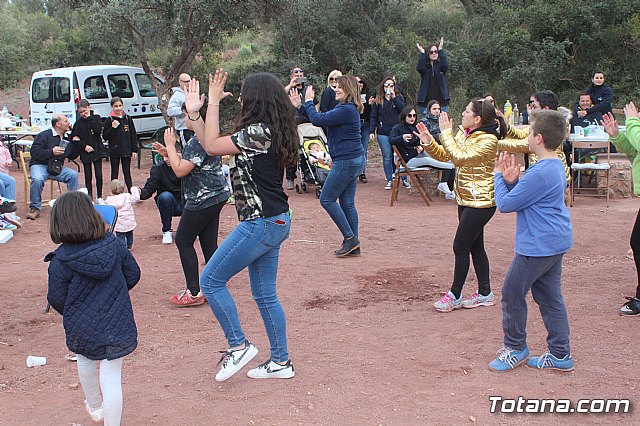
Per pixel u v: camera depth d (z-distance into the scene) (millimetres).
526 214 4602
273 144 4414
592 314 5941
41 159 11305
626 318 5812
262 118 4410
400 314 6191
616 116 19391
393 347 5387
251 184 4441
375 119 13375
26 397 4766
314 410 4355
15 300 6961
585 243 8727
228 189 6332
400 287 7051
